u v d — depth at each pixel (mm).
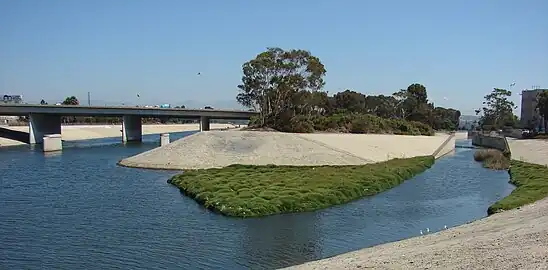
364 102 179000
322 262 26344
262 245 33031
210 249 32000
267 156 82062
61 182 61469
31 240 34094
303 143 88125
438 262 22516
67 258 30156
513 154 100750
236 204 43500
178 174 65938
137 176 67750
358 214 43188
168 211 43656
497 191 56500
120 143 138000
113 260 29766
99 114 137750
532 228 28516
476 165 88562
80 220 40094
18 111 124562
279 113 114938
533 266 20062
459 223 39719
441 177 69938
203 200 47031
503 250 23422
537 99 164500
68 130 164000
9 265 28859
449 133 194625
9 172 71125
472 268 20781
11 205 46250
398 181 63469
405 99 195250
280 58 113875
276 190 49500
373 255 26578
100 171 73188
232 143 86812
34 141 129000
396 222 40094
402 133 137125
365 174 63562
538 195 46969
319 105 138000
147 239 34375
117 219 40500
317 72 115500
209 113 152625
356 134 113000
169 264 29031
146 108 144250
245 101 120438
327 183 54312
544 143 114000
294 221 40125
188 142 88250
